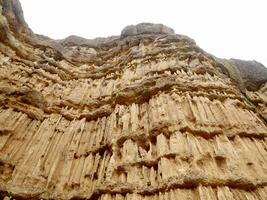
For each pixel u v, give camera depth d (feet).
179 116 57.67
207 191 41.86
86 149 63.62
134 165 51.29
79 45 110.11
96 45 110.52
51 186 54.95
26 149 58.80
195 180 42.93
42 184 54.24
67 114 73.20
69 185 55.57
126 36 108.68
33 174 54.85
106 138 63.05
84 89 85.05
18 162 55.47
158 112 61.16
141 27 110.32
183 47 86.43
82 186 54.80
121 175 50.24
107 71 91.30
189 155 48.75
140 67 83.20
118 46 102.01
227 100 64.03
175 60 80.79
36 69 81.41
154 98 66.33
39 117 67.31
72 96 80.69
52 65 88.12
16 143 58.29
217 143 51.93
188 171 45.16
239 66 97.81
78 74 91.45
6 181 51.26
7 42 79.61
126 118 64.18
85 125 71.31
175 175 45.42
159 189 44.62
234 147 51.65
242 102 65.16
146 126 59.82
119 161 54.29
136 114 64.44
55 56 92.84
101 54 103.45
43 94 75.77
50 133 66.08
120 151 56.54
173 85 67.05
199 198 40.98
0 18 78.59
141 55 88.63
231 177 44.37
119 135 60.39
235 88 74.02
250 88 88.94
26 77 76.18
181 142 51.57
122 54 98.22
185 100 62.85
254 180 44.62
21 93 67.41
